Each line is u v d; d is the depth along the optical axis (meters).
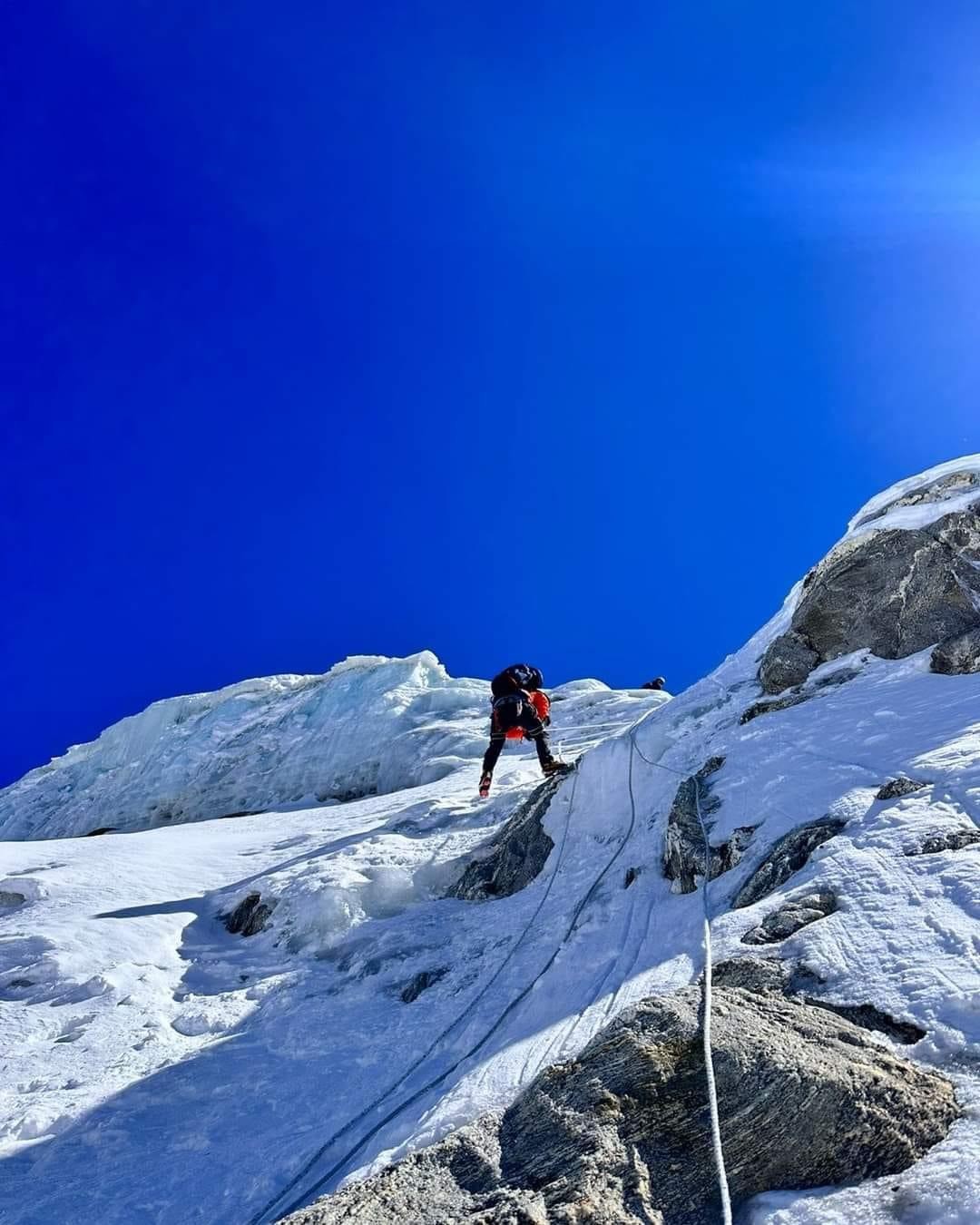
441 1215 3.00
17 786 44.19
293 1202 4.48
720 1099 3.08
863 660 8.92
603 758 9.85
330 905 9.53
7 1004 8.65
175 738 37.91
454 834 11.20
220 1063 6.74
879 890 4.26
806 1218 2.59
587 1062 3.53
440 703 31.33
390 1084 5.59
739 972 4.05
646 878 7.09
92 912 11.12
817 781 6.29
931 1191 2.50
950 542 9.20
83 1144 5.74
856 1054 3.17
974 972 3.35
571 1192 2.88
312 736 32.31
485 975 7.01
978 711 6.33
